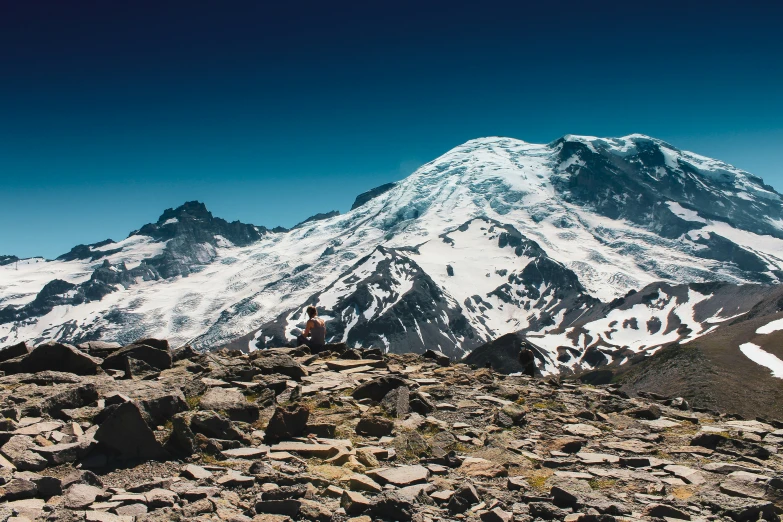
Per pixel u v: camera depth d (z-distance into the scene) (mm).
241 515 9289
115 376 18656
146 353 20141
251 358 24016
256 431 13680
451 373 22766
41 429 12469
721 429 16422
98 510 9180
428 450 13125
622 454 13875
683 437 15562
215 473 11078
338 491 10609
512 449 13750
